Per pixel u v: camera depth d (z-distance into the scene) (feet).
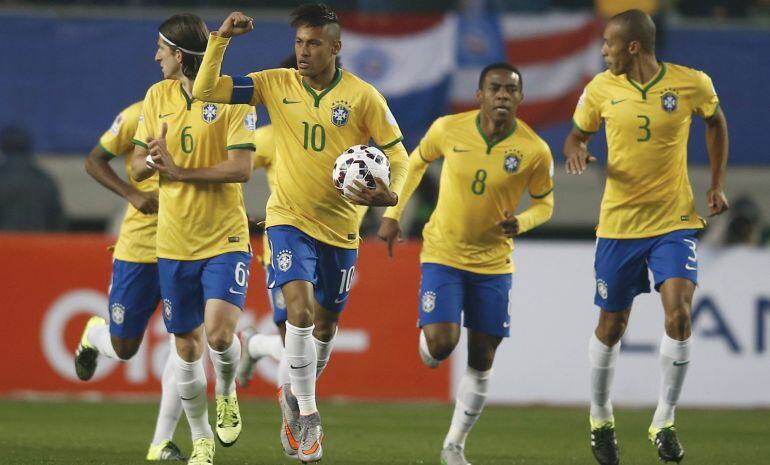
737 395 136.56
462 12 176.04
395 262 136.26
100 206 169.37
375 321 135.95
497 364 136.26
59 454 90.33
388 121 78.43
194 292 78.64
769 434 114.52
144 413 122.11
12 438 101.04
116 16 163.43
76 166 168.45
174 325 78.69
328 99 77.36
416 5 176.96
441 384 136.26
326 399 135.54
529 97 165.37
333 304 82.12
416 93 163.53
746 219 151.94
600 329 87.35
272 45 163.73
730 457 96.73
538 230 176.04
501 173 84.33
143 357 134.10
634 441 107.45
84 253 134.51
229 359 79.25
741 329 136.77
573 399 136.36
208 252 77.41
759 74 168.45
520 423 120.98
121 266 89.25
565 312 136.36
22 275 133.90
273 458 90.99
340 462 89.86
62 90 163.02
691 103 85.56
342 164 75.05
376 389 135.85
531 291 136.46
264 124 143.64
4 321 133.80
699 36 168.35
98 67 163.43
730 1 182.70
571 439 108.88
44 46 162.50
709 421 125.18
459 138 85.20
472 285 85.15
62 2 175.63
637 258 85.87
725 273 136.77
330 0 176.04
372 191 74.18
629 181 85.46
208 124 77.66
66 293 134.21
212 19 167.53
